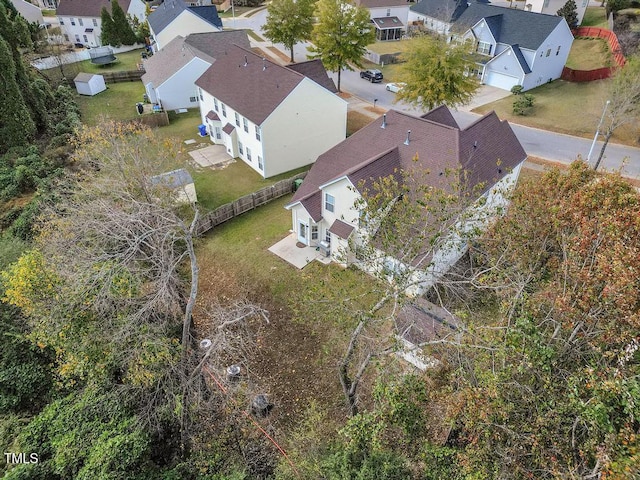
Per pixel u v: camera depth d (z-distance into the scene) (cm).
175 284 1692
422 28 5447
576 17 5416
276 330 1930
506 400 994
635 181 2792
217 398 1519
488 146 2266
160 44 5066
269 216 2645
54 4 7800
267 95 2964
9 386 1510
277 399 1670
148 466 1305
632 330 960
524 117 3838
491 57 4597
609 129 2752
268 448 1463
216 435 1451
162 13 5447
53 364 1595
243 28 6775
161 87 3941
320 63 3425
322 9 4047
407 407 1142
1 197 2559
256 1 8250
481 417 927
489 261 1505
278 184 2783
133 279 1452
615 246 1004
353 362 1498
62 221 1669
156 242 1546
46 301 1373
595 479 894
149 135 2186
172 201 2030
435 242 1298
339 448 1246
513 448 945
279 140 2972
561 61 4519
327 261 2261
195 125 3878
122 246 1641
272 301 2059
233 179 3047
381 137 2309
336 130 3225
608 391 878
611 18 5316
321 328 1903
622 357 939
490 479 958
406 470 1120
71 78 4625
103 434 1292
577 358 1055
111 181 1838
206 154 3381
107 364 1401
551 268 1387
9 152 2970
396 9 6244
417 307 1642
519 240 1482
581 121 3641
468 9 4988
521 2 6919
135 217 1487
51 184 2491
